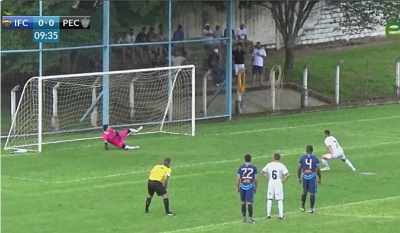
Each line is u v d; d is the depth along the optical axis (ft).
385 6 453.99
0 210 229.66
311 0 426.92
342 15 489.26
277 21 431.43
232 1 383.86
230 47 380.58
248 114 386.52
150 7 357.00
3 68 331.36
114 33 352.69
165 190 237.86
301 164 240.94
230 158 304.09
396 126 364.79
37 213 238.27
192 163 296.10
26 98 331.36
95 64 348.38
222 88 380.37
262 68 412.98
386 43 492.13
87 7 346.33
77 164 294.05
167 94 359.87
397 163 300.40
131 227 226.17
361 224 231.50
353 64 459.32
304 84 400.67
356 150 319.47
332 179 278.46
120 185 268.00
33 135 328.90
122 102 350.84
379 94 425.69
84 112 342.44
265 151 315.78
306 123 369.09
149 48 360.69
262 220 233.55
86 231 222.48
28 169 287.07
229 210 242.78
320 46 486.38
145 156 306.35
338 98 409.08
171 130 353.92
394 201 254.06
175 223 229.86
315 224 230.68
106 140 315.78
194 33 373.61
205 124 368.48
